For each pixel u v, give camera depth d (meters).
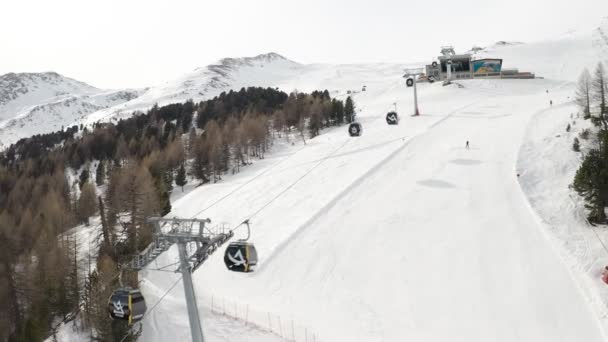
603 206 42.53
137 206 61.62
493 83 136.38
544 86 131.50
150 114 170.00
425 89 142.50
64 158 134.25
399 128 91.75
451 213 49.72
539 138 66.38
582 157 51.72
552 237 41.47
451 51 150.00
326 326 36.00
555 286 35.44
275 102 171.12
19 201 101.06
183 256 15.41
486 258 40.88
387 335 34.12
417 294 38.22
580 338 30.05
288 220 56.59
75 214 85.38
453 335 33.03
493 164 61.25
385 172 65.25
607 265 36.03
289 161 89.44
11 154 170.38
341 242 48.19
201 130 147.12
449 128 83.88
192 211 71.50
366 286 40.56
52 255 54.00
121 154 123.12
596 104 73.81
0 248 60.03
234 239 54.41
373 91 164.38
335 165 75.69
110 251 55.38
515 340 31.34
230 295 42.50
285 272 44.88
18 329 47.81
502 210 48.34
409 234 47.22
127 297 16.33
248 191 74.62
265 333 35.50
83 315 45.53
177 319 39.34
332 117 119.88
